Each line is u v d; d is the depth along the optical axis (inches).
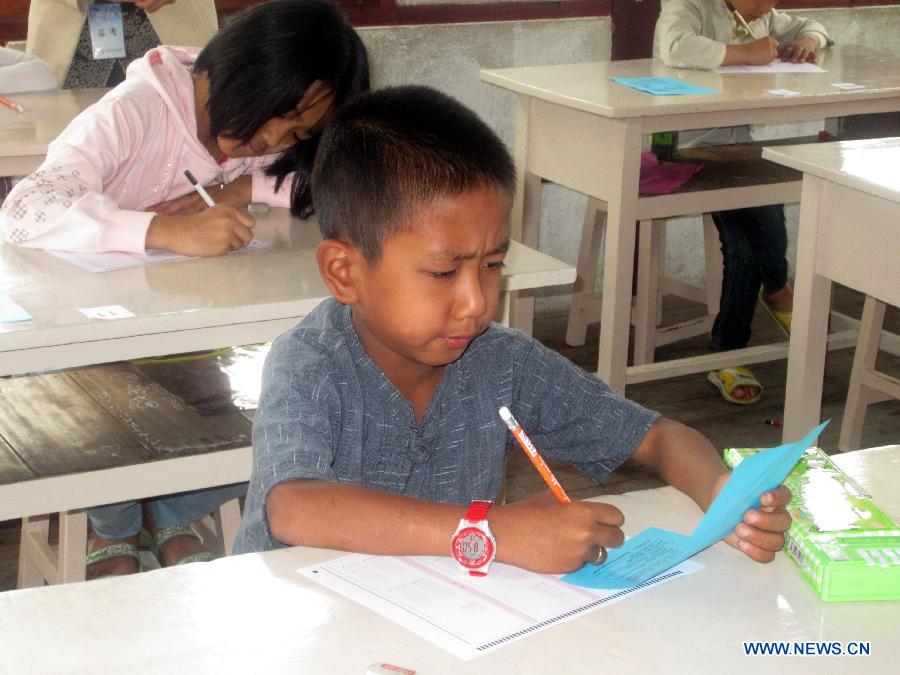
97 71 117.3
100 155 73.7
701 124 109.5
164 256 68.8
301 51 70.5
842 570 33.8
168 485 60.8
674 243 167.9
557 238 159.5
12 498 57.2
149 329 57.5
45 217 68.6
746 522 36.5
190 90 79.0
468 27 147.0
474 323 39.9
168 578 34.7
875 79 123.1
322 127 74.0
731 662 30.5
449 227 38.6
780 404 126.6
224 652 30.6
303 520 36.8
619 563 36.2
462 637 31.4
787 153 90.4
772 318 149.6
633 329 149.0
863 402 109.2
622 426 46.7
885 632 32.3
